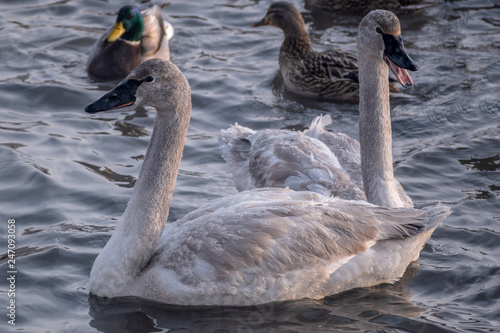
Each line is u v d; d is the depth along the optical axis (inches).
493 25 653.9
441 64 579.5
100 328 301.4
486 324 304.2
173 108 316.2
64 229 377.1
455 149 466.0
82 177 428.5
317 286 319.0
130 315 308.5
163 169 317.1
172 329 299.1
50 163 440.5
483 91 539.8
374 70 350.3
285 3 589.0
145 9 684.1
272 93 557.9
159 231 319.0
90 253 358.6
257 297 311.7
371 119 351.9
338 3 696.4
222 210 325.7
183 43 629.9
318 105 546.6
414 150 466.0
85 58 598.9
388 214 327.3
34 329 300.2
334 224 319.3
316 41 633.0
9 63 575.5
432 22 664.4
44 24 642.8
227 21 673.0
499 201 407.8
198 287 307.9
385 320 306.8
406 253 331.0
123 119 506.9
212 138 485.4
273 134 411.2
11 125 486.3
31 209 394.9
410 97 534.9
